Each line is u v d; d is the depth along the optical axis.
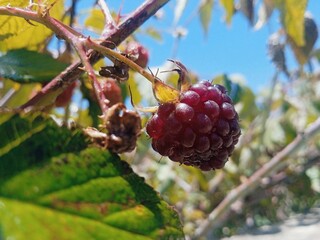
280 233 0.31
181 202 0.22
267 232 0.31
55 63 0.07
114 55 0.05
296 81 0.24
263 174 0.16
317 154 0.25
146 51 0.08
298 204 0.37
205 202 0.23
